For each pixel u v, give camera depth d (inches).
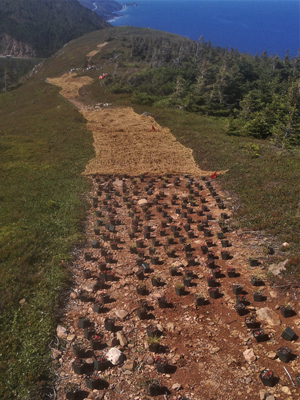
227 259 460.8
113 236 554.6
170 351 323.0
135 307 386.3
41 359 321.7
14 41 7224.4
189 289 409.4
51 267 469.7
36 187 771.4
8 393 288.2
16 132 1270.9
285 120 1240.2
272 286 394.0
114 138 1146.0
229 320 354.9
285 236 482.6
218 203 631.8
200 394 279.0
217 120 1470.2
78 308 394.6
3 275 450.0
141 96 1701.5
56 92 2194.9
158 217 618.2
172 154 970.7
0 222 614.2
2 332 353.7
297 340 319.0
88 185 785.6
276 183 669.3
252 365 299.4
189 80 2058.3
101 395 286.8
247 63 2603.3
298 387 274.2
